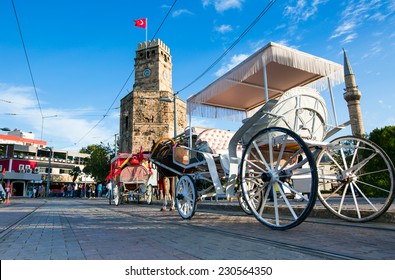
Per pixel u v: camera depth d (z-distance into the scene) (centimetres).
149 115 2994
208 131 700
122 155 1575
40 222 693
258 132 491
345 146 519
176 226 557
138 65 3256
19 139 6456
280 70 581
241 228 498
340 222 525
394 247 318
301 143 418
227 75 588
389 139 2019
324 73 546
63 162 6044
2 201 2152
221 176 674
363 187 1398
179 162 768
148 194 1538
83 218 781
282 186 471
